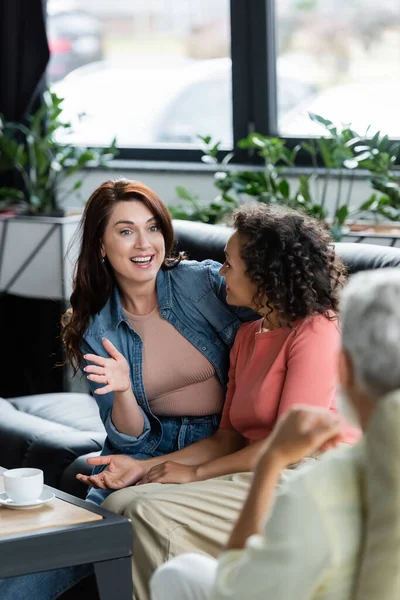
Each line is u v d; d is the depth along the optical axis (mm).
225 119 4840
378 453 1320
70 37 5168
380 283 1369
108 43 5090
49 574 2293
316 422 1469
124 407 2709
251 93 4699
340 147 3871
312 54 4504
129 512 2373
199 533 2326
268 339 2537
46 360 5117
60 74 5199
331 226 3785
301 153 4559
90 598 2570
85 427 3482
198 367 2805
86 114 4758
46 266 4574
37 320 5141
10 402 3842
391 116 4309
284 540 1323
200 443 2703
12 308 5203
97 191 2809
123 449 2785
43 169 4816
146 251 2756
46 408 3723
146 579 2334
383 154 3854
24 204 5082
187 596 1628
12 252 4648
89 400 3854
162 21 4930
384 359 1333
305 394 2406
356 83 4391
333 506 1333
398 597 1304
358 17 4336
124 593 2127
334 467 1362
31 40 5004
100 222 2770
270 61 4633
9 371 5203
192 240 3381
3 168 4902
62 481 3158
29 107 5066
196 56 4875
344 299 1410
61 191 5148
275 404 2502
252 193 4059
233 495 2369
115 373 2658
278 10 4566
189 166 4785
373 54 4324
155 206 2791
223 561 1447
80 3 5113
